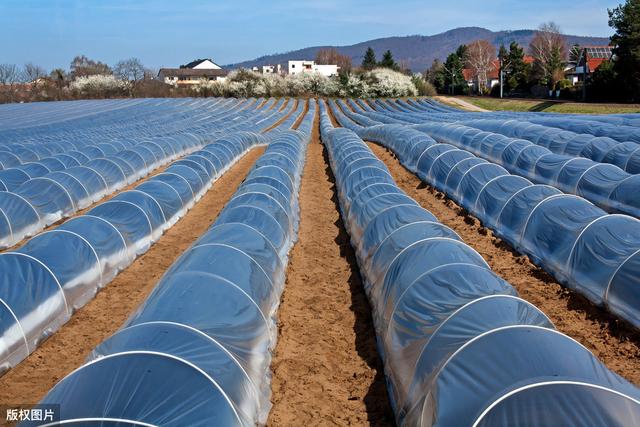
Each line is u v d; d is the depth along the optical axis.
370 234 12.92
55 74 99.56
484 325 7.27
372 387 8.49
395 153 29.08
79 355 9.66
